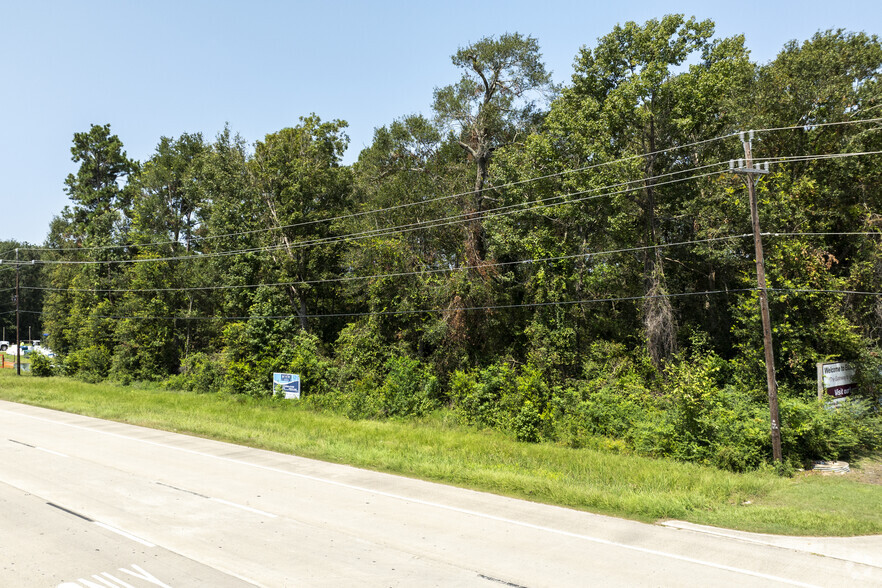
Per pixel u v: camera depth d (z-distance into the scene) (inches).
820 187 1056.2
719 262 1053.2
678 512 486.9
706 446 737.6
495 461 714.2
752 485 602.5
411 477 622.8
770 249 984.9
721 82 1013.8
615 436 861.8
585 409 900.6
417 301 1302.9
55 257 3100.4
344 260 1445.6
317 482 589.9
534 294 1195.9
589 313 1232.2
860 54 1085.1
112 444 787.4
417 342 1334.9
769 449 718.5
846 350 927.0
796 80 1041.5
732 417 741.3
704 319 1190.3
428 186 1428.4
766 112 1067.9
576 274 1150.3
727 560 377.1
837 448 734.5
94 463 661.9
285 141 1601.9
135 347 1792.6
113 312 1980.8
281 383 1301.7
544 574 346.9
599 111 1098.1
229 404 1248.2
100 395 1403.8
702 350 1108.5
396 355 1291.8
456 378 1139.3
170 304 1850.4
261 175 1566.2
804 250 956.6
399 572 346.9
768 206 992.2
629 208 1130.7
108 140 2706.7
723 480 613.3
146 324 1800.0
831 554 391.9
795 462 700.0
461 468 641.6
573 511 497.7
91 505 488.4
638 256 1183.6
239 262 1574.8
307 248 1579.7
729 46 1061.8
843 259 1126.4
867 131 986.1
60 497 512.4
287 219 1555.1
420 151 1459.2
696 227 1137.4
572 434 871.7
